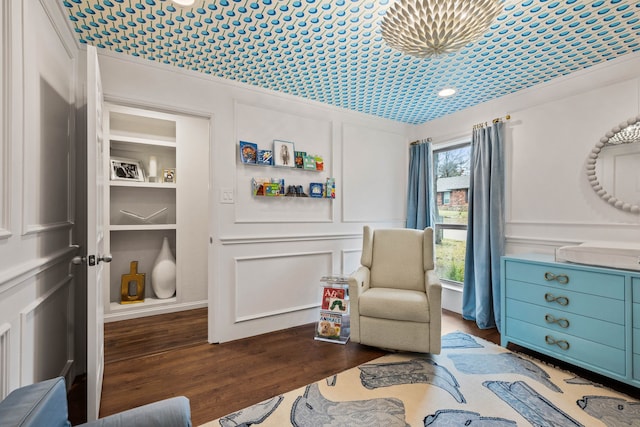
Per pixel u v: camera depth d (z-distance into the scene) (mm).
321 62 2252
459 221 3393
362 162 3412
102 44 2027
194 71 2416
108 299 3023
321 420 1537
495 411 1597
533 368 2055
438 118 3539
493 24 1744
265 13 1690
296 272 2928
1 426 604
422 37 1467
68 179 1810
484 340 2535
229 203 2572
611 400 1687
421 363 2135
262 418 1557
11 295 1100
